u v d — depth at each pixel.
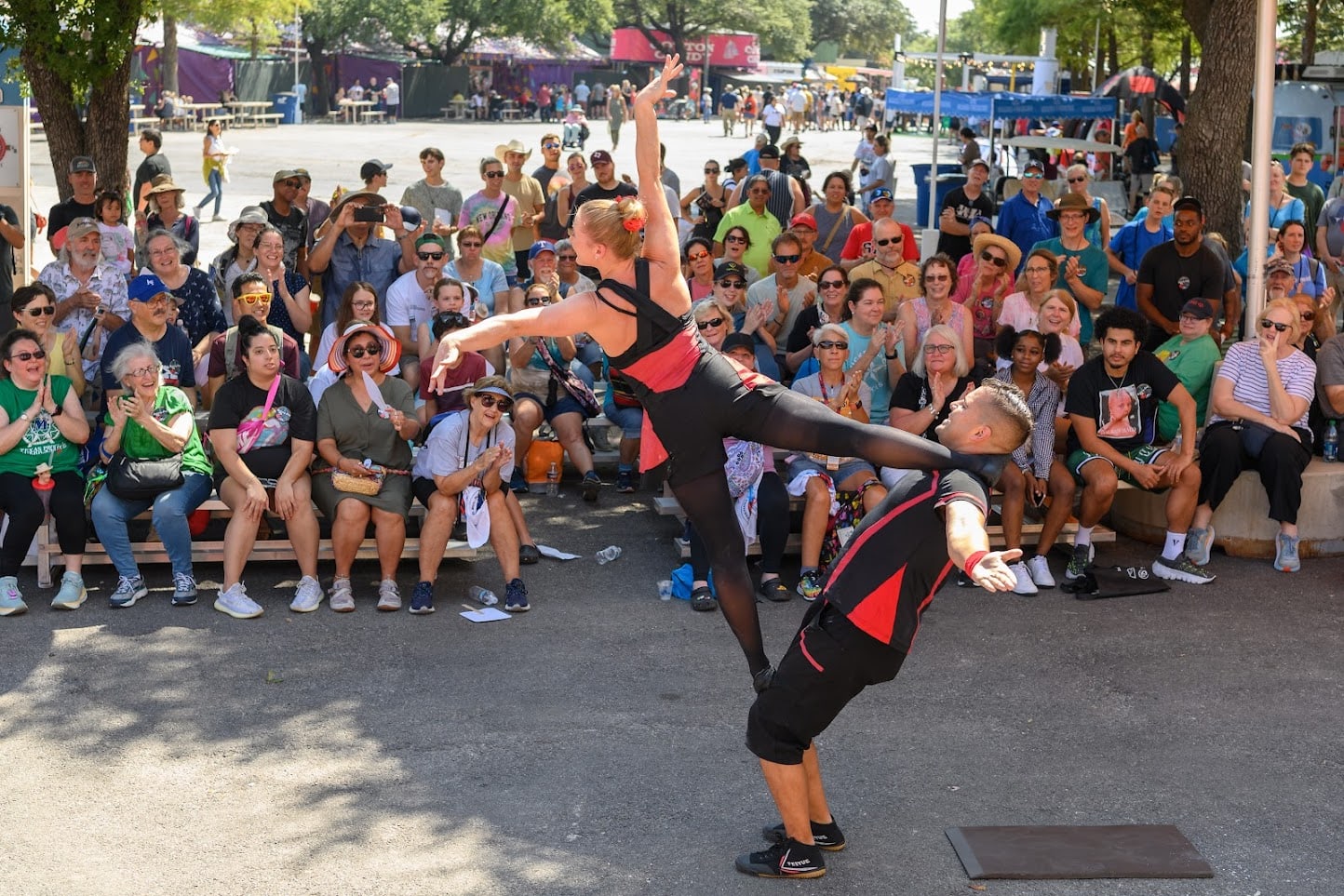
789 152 18.48
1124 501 8.52
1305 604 7.32
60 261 9.09
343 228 9.94
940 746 5.63
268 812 5.03
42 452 7.07
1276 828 4.99
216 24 46.19
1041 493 7.60
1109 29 36.50
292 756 5.47
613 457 10.02
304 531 7.18
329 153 34.94
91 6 11.34
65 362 8.12
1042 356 7.62
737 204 14.64
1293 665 6.50
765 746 4.48
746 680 6.28
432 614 7.07
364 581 7.57
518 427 9.02
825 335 7.76
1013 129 33.62
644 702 6.03
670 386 4.17
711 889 4.55
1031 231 12.63
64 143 11.98
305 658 6.47
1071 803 5.16
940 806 5.13
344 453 7.29
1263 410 7.91
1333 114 21.41
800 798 4.53
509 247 12.33
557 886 4.55
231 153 21.78
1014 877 4.61
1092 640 6.80
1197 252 9.68
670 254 4.15
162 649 6.54
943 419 7.62
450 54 61.44
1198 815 5.08
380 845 4.80
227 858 4.70
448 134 45.00
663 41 74.00
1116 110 23.52
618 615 7.09
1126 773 5.41
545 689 6.14
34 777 5.28
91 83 11.55
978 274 9.48
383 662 6.44
